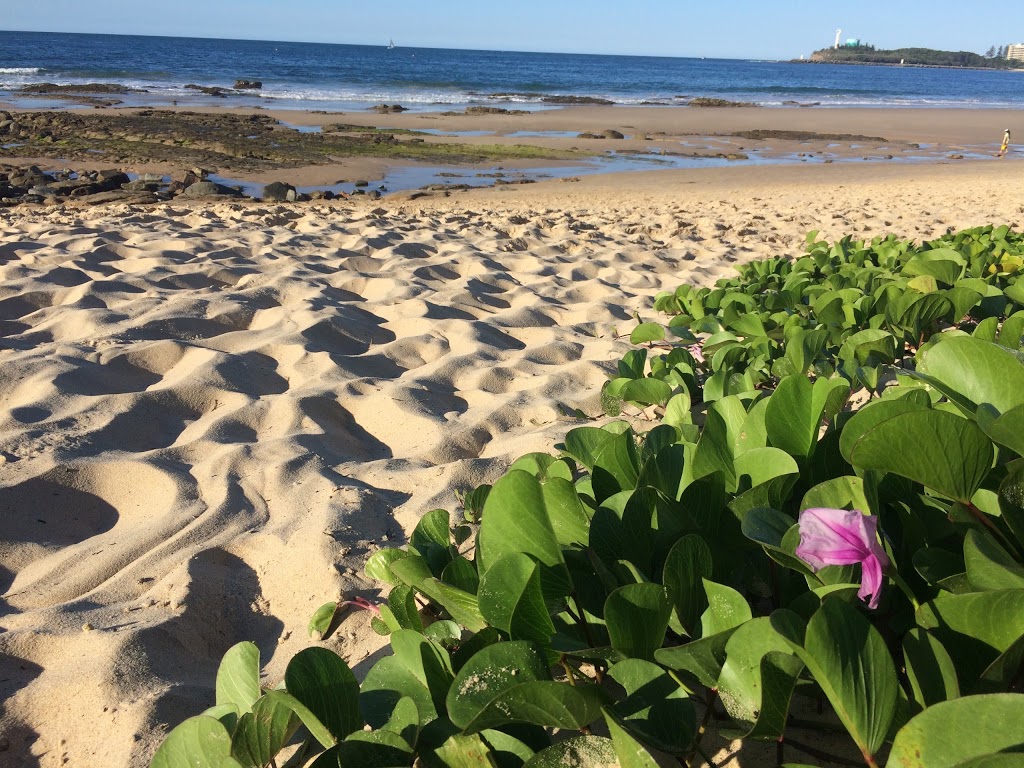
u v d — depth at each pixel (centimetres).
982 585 120
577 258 692
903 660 145
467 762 127
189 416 360
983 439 128
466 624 150
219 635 218
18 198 1213
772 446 182
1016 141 2706
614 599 129
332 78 4969
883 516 158
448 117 2917
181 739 135
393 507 275
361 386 385
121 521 279
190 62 5962
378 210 1028
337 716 136
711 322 426
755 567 166
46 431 322
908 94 6419
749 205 1117
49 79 4147
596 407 365
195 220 861
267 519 269
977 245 532
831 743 138
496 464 302
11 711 187
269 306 522
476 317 523
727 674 122
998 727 96
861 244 621
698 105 4194
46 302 512
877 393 328
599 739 123
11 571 249
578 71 7744
